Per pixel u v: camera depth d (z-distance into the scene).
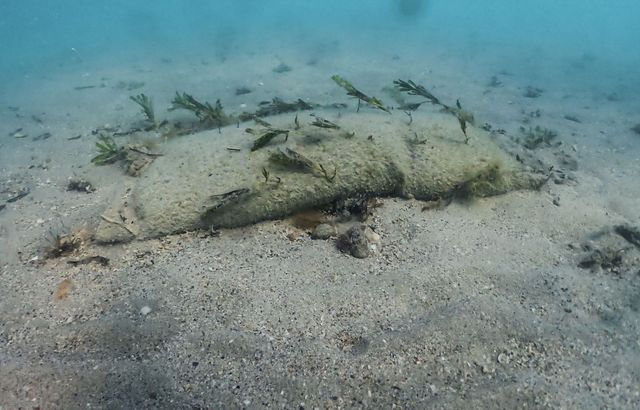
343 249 0.74
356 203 0.83
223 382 0.50
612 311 0.63
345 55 2.70
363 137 0.90
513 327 0.59
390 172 0.85
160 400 0.48
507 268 0.71
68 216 0.85
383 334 0.58
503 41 3.63
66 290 0.65
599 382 0.51
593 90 2.09
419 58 2.69
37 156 1.22
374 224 0.80
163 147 0.99
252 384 0.50
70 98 1.87
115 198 0.84
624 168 1.14
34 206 0.91
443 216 0.83
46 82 2.24
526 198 0.90
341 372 0.52
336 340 0.57
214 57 2.73
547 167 1.04
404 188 0.86
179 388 0.49
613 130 1.47
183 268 0.69
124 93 1.89
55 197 0.95
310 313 0.61
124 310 0.61
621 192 0.99
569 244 0.78
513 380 0.52
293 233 0.78
